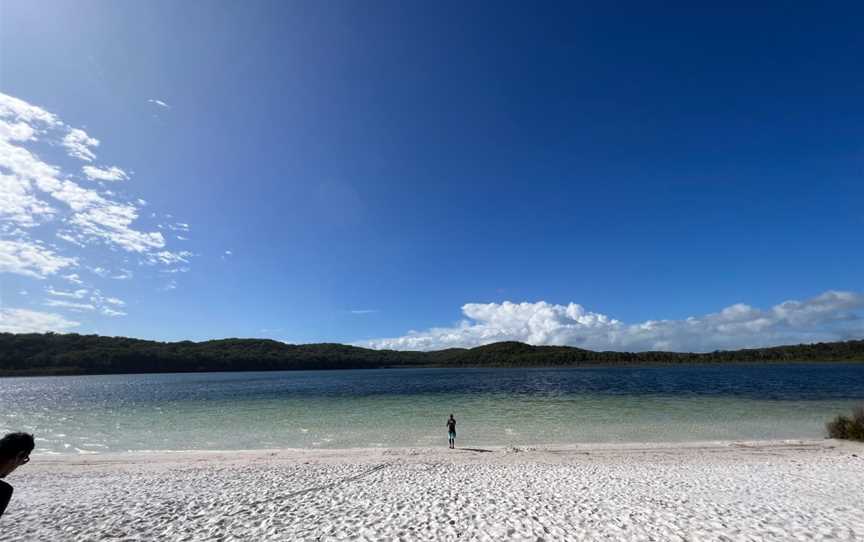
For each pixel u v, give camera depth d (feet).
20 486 44.68
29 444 12.40
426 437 86.17
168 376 566.36
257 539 26.09
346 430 95.35
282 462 61.36
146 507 33.63
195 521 29.81
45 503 35.35
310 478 47.60
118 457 67.72
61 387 312.50
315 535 26.76
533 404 139.13
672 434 84.69
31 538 26.48
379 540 25.86
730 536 25.57
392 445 79.20
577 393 179.83
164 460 64.69
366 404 148.46
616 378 311.06
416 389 223.30
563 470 51.13
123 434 94.73
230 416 121.39
